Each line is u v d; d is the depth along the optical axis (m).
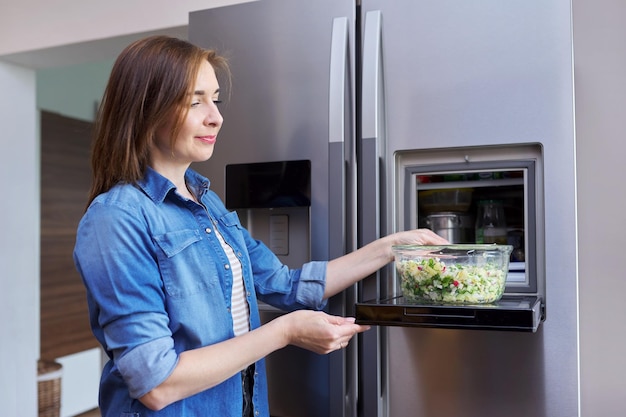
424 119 1.42
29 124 2.71
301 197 1.52
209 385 1.13
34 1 2.42
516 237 1.45
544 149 1.33
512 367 1.34
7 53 2.47
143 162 1.23
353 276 1.40
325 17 1.52
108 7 2.28
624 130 1.71
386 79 1.46
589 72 1.75
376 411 1.41
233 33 1.61
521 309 1.14
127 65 1.20
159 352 1.08
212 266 1.23
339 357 1.44
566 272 1.30
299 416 1.51
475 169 1.41
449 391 1.39
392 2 1.46
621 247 1.71
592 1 1.75
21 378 2.62
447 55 1.41
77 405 4.26
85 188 4.46
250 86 1.59
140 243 1.14
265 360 1.55
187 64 1.18
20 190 2.66
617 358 1.71
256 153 1.57
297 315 1.21
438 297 1.25
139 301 1.11
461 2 1.40
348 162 1.48
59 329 4.16
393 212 1.46
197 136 1.22
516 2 1.35
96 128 1.25
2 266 2.58
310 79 1.52
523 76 1.34
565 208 1.31
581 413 1.74
